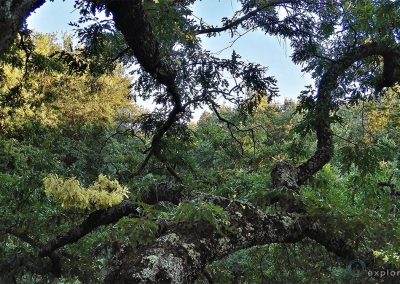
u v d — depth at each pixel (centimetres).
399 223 356
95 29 434
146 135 665
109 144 1141
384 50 496
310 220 311
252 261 489
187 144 684
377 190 472
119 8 328
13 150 824
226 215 245
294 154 577
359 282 362
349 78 564
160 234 238
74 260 529
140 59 391
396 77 499
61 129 1258
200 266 223
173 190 363
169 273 201
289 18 579
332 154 431
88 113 1410
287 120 1488
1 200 502
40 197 491
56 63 595
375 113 850
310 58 608
